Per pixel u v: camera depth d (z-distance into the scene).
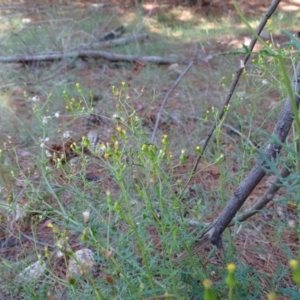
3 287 1.77
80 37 5.10
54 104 3.59
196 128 3.19
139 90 3.90
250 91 3.37
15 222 2.27
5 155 2.81
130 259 1.39
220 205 2.31
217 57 4.62
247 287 1.65
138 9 6.39
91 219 1.50
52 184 2.13
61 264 2.02
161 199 1.36
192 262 1.40
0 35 5.04
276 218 2.27
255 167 1.59
